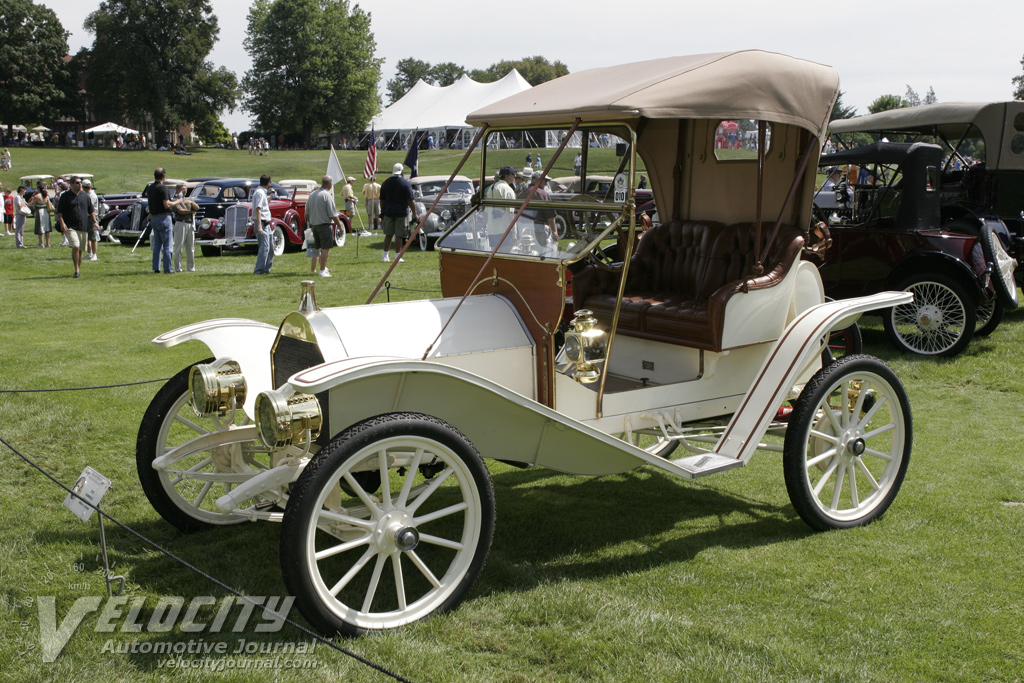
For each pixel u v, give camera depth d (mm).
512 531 4012
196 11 77375
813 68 4238
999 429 5668
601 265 4879
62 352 7871
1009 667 2791
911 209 7855
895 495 4215
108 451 5105
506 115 4074
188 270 14805
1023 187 9711
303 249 18203
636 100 3559
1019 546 3795
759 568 3576
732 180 4977
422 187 17359
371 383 3066
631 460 3650
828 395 3949
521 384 3785
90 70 76812
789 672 2760
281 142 82500
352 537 3283
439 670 2746
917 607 3207
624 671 2760
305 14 75812
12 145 73688
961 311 7617
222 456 3908
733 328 4199
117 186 38031
